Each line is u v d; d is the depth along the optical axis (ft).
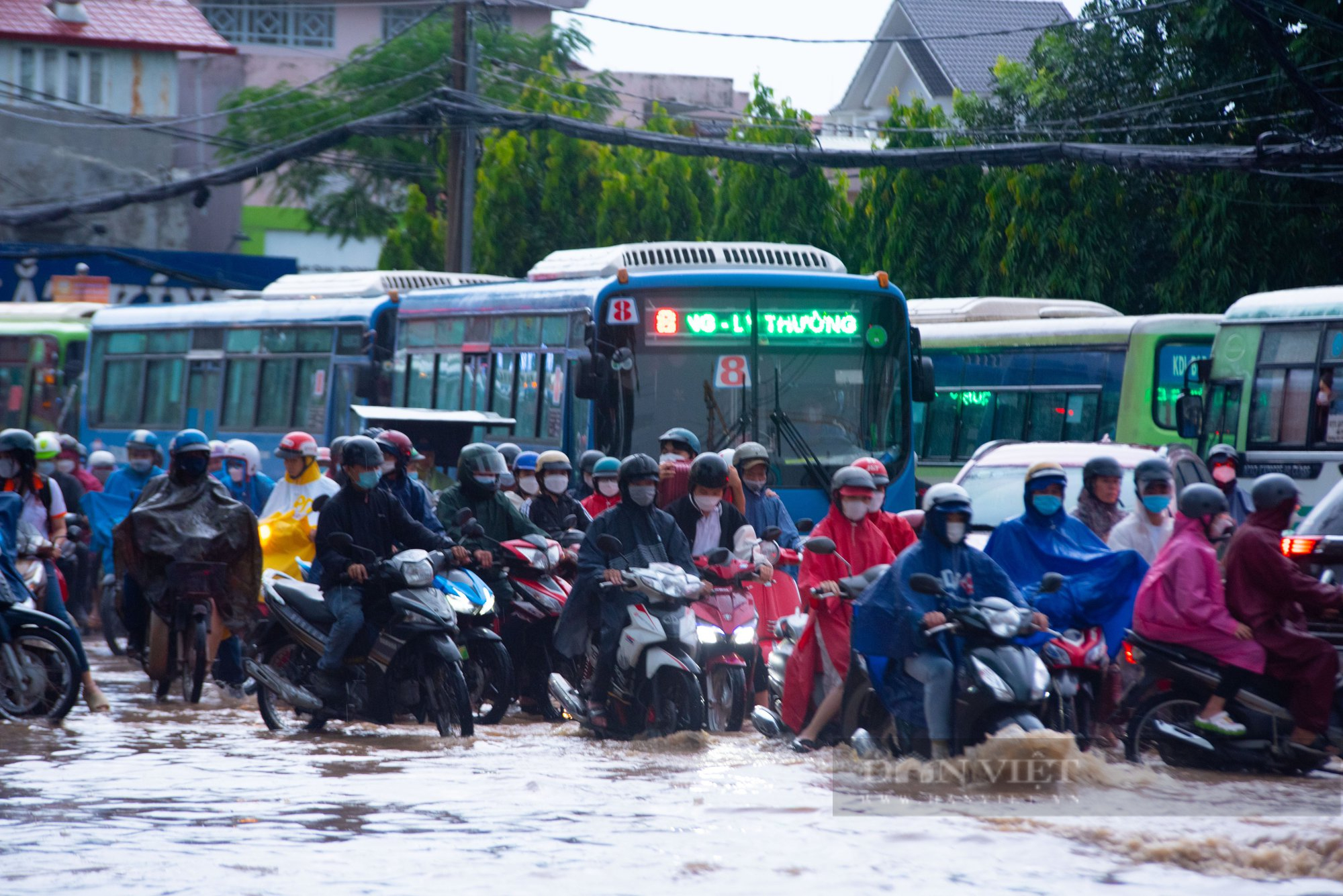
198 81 540.52
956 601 94.27
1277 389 212.84
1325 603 99.09
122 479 180.14
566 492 143.23
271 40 574.97
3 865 70.38
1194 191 272.72
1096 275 285.84
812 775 96.43
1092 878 67.51
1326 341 208.33
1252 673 99.25
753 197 347.36
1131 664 110.83
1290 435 210.79
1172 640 101.24
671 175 365.81
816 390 181.68
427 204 431.43
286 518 148.97
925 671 93.61
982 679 91.97
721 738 114.52
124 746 111.65
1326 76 260.83
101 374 294.66
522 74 472.44
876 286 184.55
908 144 319.06
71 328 327.06
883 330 184.24
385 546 117.60
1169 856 71.31
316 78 568.41
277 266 485.15
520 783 94.02
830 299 183.42
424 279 250.16
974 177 306.35
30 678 125.59
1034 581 106.83
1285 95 271.90
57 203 474.90
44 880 67.36
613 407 177.68
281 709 124.98
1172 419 233.14
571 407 185.78
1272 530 101.14
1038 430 246.27
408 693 114.93
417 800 87.81
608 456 176.04
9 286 460.55
